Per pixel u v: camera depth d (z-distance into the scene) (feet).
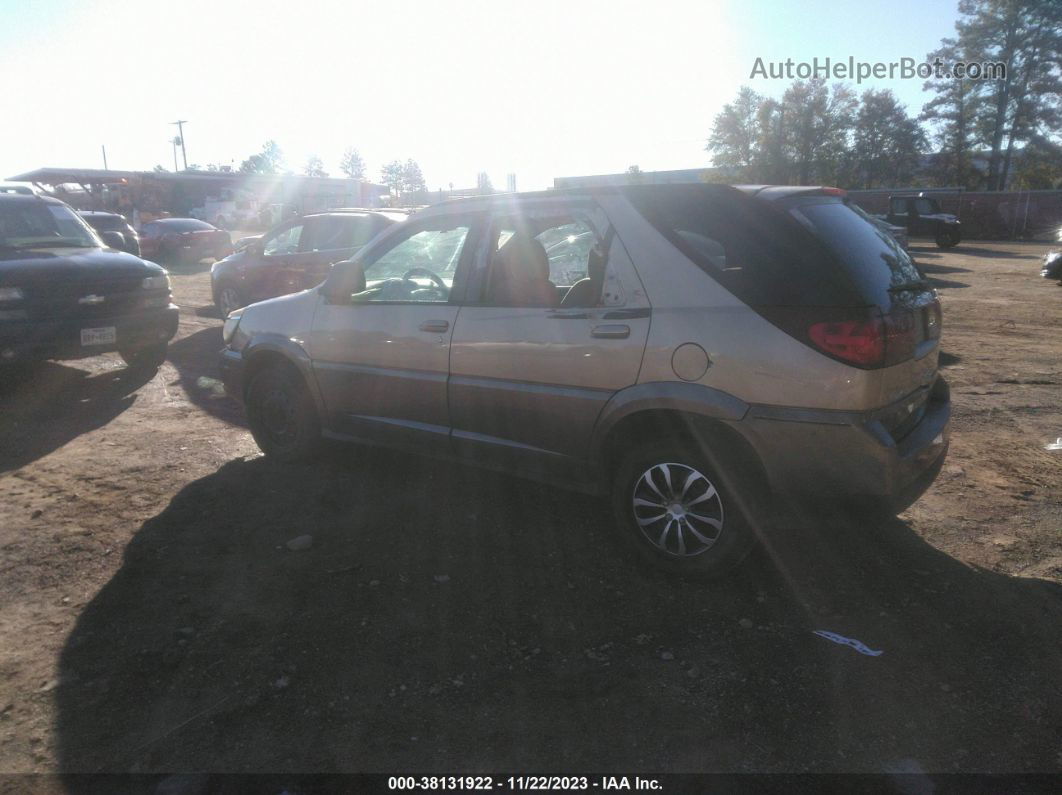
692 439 11.69
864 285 10.74
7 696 9.62
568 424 12.81
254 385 17.83
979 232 124.67
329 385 16.31
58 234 26.81
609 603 11.66
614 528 14.20
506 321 13.41
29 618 11.34
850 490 10.87
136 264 25.62
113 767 8.44
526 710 9.29
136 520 14.67
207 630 10.99
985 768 8.24
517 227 13.69
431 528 14.28
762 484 11.41
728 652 10.37
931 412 12.54
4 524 14.51
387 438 15.78
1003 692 9.45
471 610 11.49
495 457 14.08
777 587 12.07
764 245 11.10
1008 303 43.70
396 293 15.46
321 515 14.89
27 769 8.41
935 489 15.88
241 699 9.52
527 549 13.42
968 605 11.44
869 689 9.55
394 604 11.66
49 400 23.88
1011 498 15.35
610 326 12.07
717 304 11.25
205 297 49.34
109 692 9.69
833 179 173.88
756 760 8.43
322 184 156.56
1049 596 11.64
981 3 171.73
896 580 12.22
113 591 12.09
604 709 9.29
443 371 14.33
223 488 16.29
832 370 10.47
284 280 34.88
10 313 22.22
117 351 25.82
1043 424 20.33
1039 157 174.29
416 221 15.35
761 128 171.63
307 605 11.64
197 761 8.51
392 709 9.33
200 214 142.41
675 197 12.00
